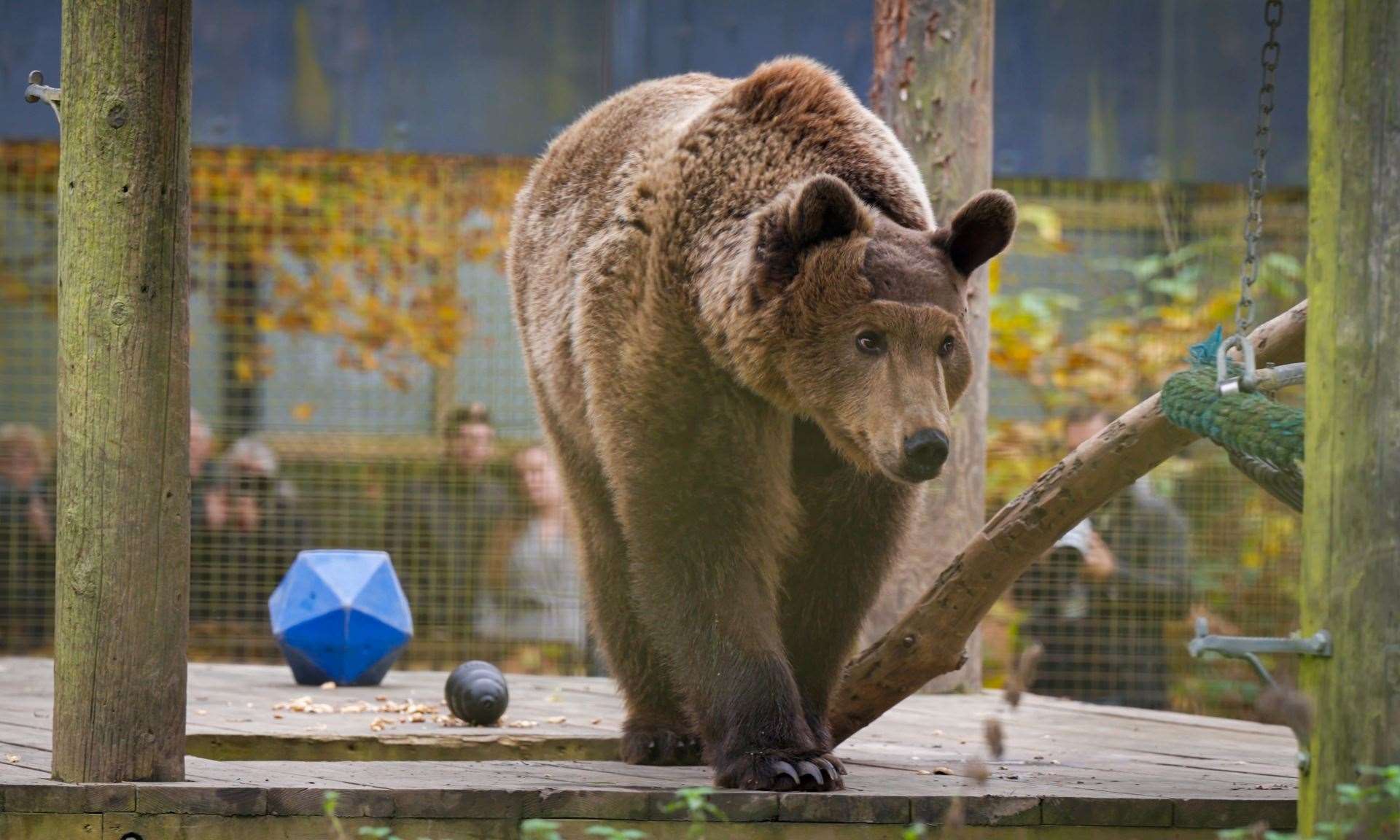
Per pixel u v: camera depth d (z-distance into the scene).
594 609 9.83
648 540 8.45
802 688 9.10
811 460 8.95
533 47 17.95
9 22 17.86
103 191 7.48
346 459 21.81
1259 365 8.83
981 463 13.87
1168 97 18.31
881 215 8.41
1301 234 20.69
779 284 8.07
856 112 8.99
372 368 26.11
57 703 7.70
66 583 7.61
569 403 9.38
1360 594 6.11
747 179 8.54
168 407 7.61
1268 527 19.75
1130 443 8.38
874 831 7.62
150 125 7.50
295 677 13.88
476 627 21.19
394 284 26.52
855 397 7.86
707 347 8.27
